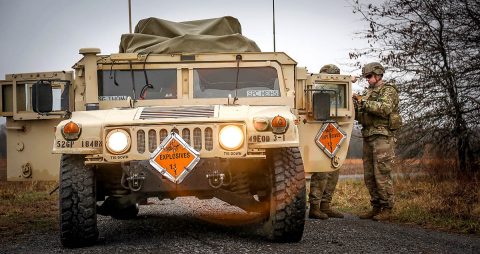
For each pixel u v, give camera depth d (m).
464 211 6.91
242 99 6.35
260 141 5.16
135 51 7.13
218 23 7.29
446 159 10.55
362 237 5.63
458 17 10.33
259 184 5.96
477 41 10.23
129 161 5.14
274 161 5.32
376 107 7.30
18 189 11.80
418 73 10.38
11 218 7.72
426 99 10.41
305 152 6.71
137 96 6.37
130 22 7.85
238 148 5.15
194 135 5.17
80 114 5.58
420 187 9.48
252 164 5.77
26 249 5.29
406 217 7.00
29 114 6.22
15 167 6.37
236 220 7.10
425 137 10.56
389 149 7.38
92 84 6.33
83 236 5.23
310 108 6.74
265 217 5.86
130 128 5.15
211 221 7.06
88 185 5.23
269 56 6.53
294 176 5.25
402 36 10.61
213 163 5.10
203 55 6.48
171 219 7.43
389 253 4.77
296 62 6.56
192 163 5.04
